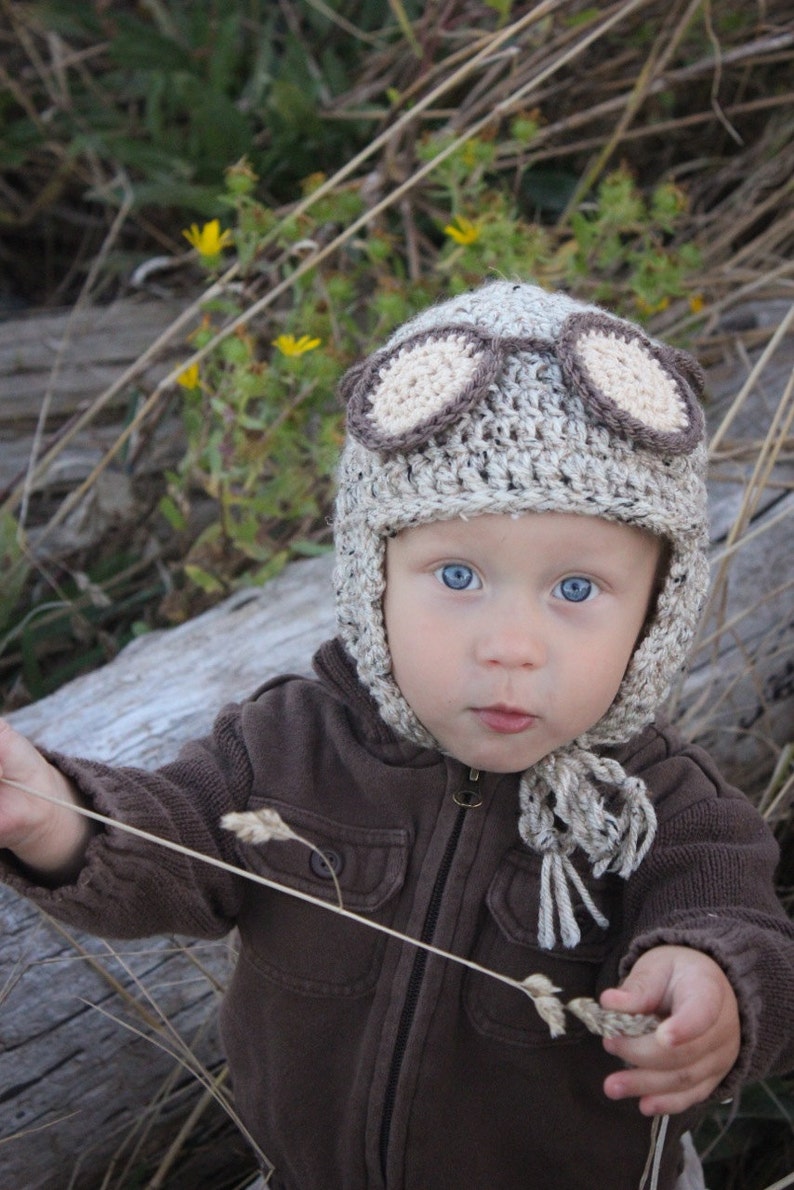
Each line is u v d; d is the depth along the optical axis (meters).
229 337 2.49
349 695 1.52
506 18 2.73
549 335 1.36
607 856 1.41
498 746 1.33
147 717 2.20
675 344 2.94
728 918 1.32
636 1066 1.21
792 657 2.45
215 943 2.00
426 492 1.29
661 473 1.32
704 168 3.67
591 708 1.33
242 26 3.94
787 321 2.29
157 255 3.83
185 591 2.66
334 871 1.48
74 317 3.43
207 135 3.59
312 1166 1.55
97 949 1.93
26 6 3.85
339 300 2.57
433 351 1.34
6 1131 1.85
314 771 1.52
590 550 1.29
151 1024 1.87
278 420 2.46
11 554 2.66
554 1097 1.47
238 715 1.58
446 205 3.33
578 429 1.29
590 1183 1.51
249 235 2.62
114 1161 1.95
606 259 2.71
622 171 2.65
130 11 4.12
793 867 2.44
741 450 2.59
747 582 2.49
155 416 2.85
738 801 1.49
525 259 2.56
